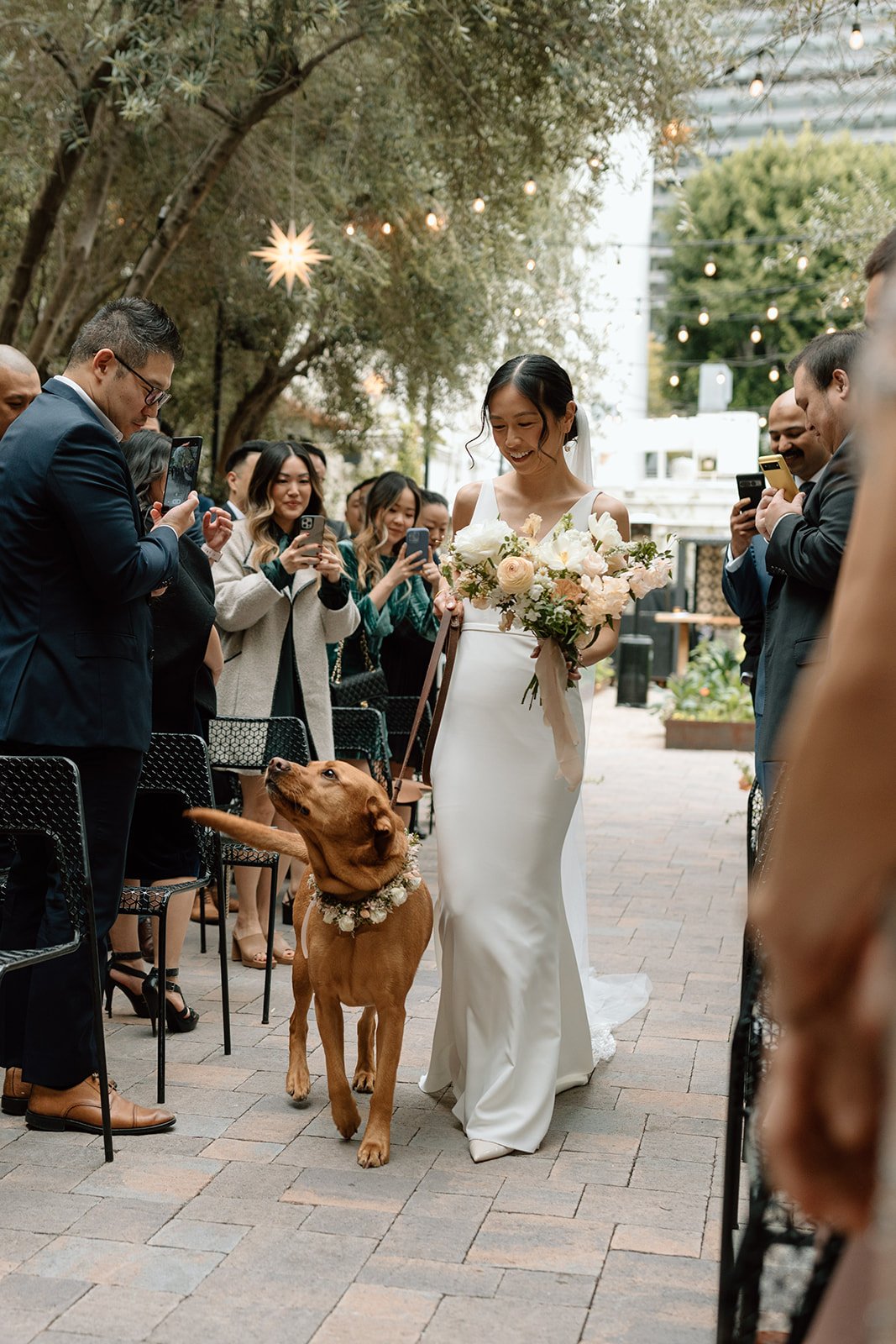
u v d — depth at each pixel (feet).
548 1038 12.39
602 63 29.07
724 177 111.75
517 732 12.75
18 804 11.48
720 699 48.26
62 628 12.09
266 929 18.97
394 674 25.53
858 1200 2.76
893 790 2.37
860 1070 2.64
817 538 11.82
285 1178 11.09
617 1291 9.09
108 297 39.45
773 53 28.04
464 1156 11.68
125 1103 12.21
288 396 53.78
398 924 11.48
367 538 24.29
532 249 44.55
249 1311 8.72
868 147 108.17
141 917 18.40
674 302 118.32
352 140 32.19
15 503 11.98
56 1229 9.98
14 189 29.14
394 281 39.17
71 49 28.55
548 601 12.13
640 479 73.77
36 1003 12.03
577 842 15.16
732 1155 7.06
